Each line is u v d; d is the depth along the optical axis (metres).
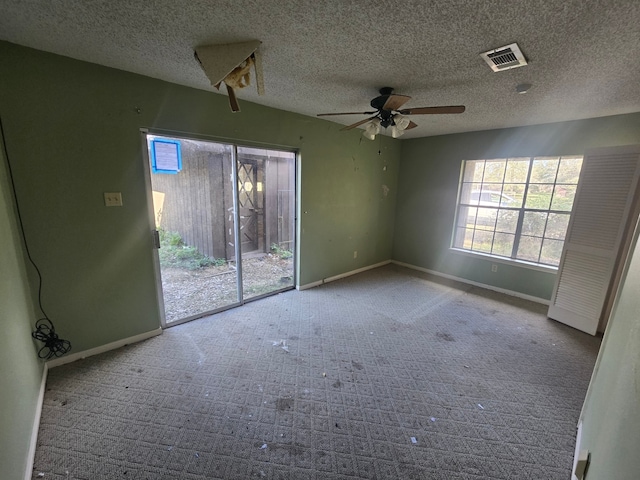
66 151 2.03
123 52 1.89
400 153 5.01
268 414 1.81
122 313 2.46
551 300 3.18
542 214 3.62
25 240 1.93
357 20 1.48
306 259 3.91
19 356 1.53
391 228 5.25
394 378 2.17
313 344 2.61
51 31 1.63
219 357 2.38
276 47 1.79
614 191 2.68
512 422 1.79
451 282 4.36
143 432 1.66
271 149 3.34
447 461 1.54
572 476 1.43
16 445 1.30
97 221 2.23
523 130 3.63
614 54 1.70
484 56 1.82
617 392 1.17
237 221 3.18
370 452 1.58
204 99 2.62
